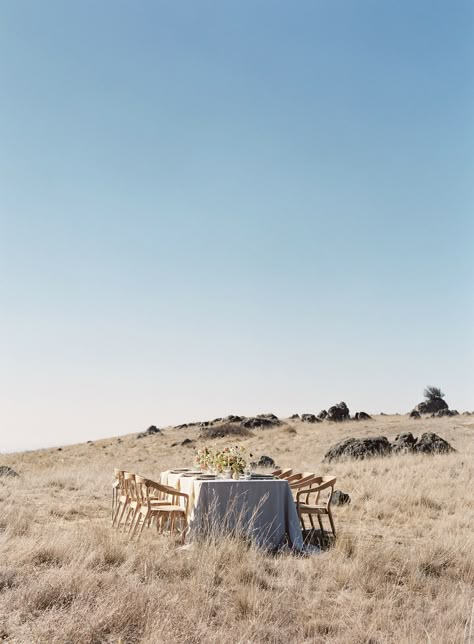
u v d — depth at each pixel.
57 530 10.71
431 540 9.98
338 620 6.63
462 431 38.38
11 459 44.78
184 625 5.99
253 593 7.00
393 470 20.22
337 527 12.27
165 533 11.30
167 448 44.62
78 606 6.37
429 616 6.78
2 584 7.18
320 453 35.19
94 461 40.62
